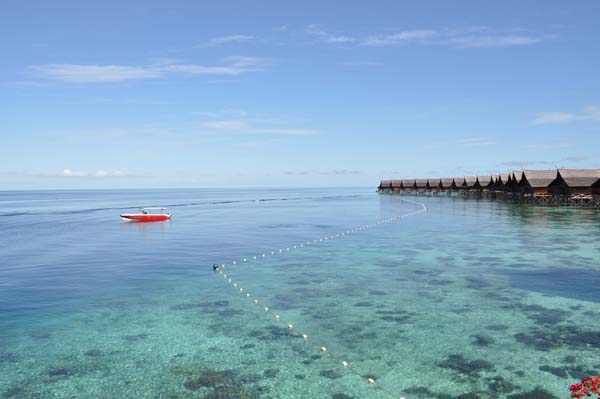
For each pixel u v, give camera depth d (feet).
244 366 37.22
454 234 118.73
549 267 72.84
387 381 34.17
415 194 387.75
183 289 63.36
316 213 218.59
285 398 31.71
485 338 42.32
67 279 69.77
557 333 43.14
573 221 139.44
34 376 35.68
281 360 38.37
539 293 57.36
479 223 143.84
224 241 114.21
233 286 64.85
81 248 103.19
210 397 31.94
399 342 41.88
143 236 126.93
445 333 43.88
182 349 41.06
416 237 115.44
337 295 58.90
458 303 53.83
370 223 158.61
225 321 48.98
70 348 41.42
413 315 49.75
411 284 63.82
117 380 34.86
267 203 353.72
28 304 55.77
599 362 36.60
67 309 53.78
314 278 69.36
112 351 40.68
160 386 33.76
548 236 108.58
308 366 37.11
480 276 67.82
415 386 33.27
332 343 42.06
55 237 125.70
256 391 32.81
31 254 94.63
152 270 76.74
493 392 32.09
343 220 175.11
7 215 225.15
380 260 83.56
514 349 39.52
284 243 109.29
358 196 497.46
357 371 35.99
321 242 110.01
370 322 47.80
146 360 38.60
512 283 62.90
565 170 190.08
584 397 30.30
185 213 232.73
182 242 112.88
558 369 35.47
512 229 124.88
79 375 35.81
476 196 279.28
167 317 50.57
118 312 52.54
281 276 71.20
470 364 36.76
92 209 281.54
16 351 40.75
